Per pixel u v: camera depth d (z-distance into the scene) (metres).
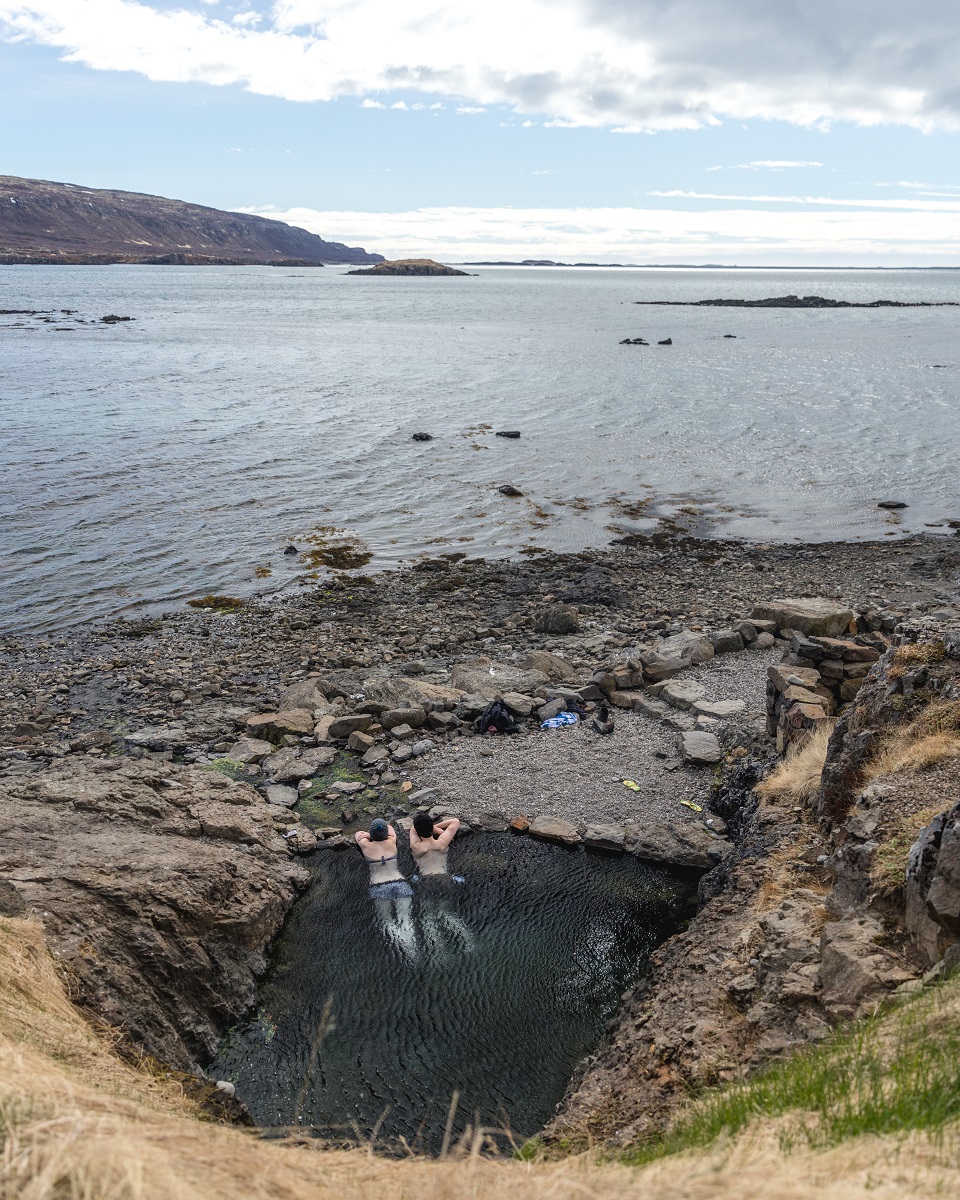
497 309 169.75
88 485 36.59
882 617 19.80
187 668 20.50
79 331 103.00
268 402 57.06
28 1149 3.05
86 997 8.18
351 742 15.93
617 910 11.33
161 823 11.87
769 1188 3.22
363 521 33.56
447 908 11.37
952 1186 3.11
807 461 43.47
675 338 107.50
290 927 10.98
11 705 18.41
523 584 26.59
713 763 14.85
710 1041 7.16
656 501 36.88
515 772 14.84
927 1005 5.36
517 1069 8.56
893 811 8.41
